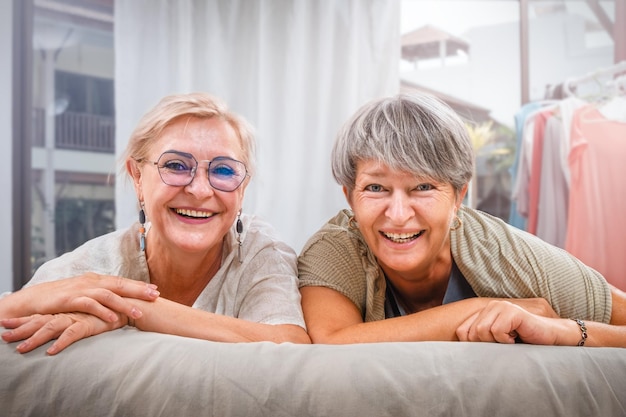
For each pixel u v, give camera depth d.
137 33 2.39
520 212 2.15
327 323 0.95
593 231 1.99
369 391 0.54
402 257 0.94
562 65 2.33
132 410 0.56
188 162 0.94
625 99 1.98
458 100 2.52
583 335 0.80
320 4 2.30
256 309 0.98
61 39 2.71
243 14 2.39
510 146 2.54
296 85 2.32
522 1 2.30
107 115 2.87
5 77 2.42
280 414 0.54
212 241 0.98
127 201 2.31
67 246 2.81
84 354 0.61
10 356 0.62
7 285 2.42
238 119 1.03
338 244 1.08
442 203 0.92
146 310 0.83
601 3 2.26
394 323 0.90
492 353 0.59
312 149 2.33
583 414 0.56
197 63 2.41
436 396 0.55
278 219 2.34
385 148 0.87
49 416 0.57
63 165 2.79
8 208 2.43
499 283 0.98
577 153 2.01
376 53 2.24
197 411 0.55
